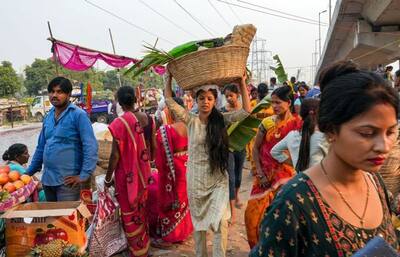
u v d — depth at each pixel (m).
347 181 1.27
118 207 4.28
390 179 2.99
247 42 3.17
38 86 61.75
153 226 4.67
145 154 4.13
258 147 3.79
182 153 4.46
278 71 5.98
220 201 3.51
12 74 50.03
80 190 4.27
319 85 1.37
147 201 4.67
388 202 1.44
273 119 3.72
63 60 7.70
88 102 8.23
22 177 3.94
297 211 1.23
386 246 1.11
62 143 4.06
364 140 1.14
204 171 3.54
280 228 1.25
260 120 3.79
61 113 4.12
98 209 4.06
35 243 3.56
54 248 3.36
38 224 3.56
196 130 3.56
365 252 1.10
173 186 4.46
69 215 3.57
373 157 1.15
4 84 48.72
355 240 1.22
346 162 1.22
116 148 4.00
